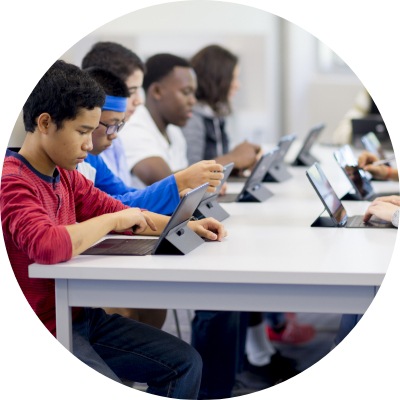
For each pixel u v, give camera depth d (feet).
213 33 21.12
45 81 7.64
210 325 10.82
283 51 22.56
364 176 11.23
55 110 7.60
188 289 7.44
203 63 15.94
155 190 9.58
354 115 18.98
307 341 13.62
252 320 12.67
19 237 7.32
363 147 16.58
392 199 9.44
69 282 7.54
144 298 7.50
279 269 7.12
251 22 21.40
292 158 16.02
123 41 20.66
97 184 10.00
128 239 8.44
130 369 8.25
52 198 8.00
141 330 8.38
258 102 21.76
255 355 12.67
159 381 8.20
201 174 9.49
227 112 16.25
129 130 12.58
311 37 22.56
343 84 22.71
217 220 9.30
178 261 7.45
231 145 21.33
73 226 7.41
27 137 7.89
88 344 7.97
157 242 7.70
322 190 8.92
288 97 22.75
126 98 9.63
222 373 10.86
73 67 7.84
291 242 8.24
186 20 20.95
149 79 13.55
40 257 7.25
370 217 9.23
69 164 7.83
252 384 11.83
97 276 7.25
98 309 8.55
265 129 21.71
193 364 8.18
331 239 8.38
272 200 10.94
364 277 7.03
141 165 12.39
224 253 7.77
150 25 20.76
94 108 7.72
